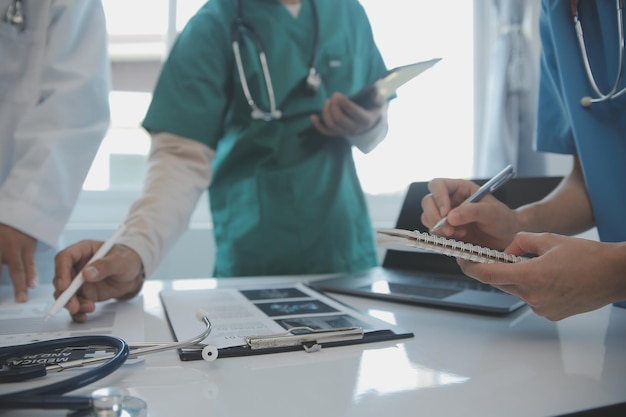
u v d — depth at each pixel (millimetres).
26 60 869
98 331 536
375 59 1224
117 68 1633
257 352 449
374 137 1139
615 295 447
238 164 1048
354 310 621
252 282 899
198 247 1551
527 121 1861
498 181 605
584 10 697
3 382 379
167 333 534
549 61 767
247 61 1018
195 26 988
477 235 637
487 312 627
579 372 397
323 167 1073
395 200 1936
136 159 1688
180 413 317
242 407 327
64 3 852
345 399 340
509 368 408
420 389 359
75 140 812
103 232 1455
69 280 596
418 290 734
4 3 847
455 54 2074
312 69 1038
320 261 1060
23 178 744
